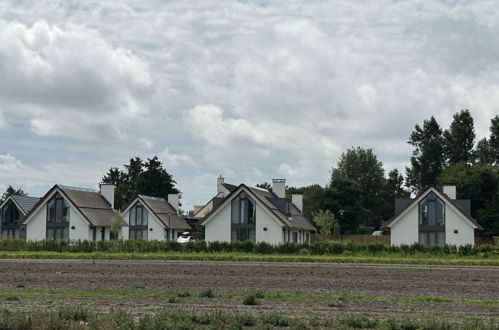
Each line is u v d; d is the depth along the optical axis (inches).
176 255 2405.3
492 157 5398.6
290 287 1374.3
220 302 1109.7
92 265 1971.0
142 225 3666.3
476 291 1331.2
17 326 840.3
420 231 3129.9
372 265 2010.3
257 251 2603.3
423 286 1413.6
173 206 4055.1
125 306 1055.0
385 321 903.1
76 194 3489.2
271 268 1868.8
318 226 4202.8
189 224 4200.3
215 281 1487.5
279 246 2598.4
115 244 2726.4
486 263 2113.7
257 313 979.9
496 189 4234.7
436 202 3127.5
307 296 1198.3
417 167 5393.7
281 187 3737.7
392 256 2452.0
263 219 3186.5
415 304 1109.7
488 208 4089.6
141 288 1338.6
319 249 2561.5
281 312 999.6
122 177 5629.9
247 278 1558.8
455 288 1380.4
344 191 4845.0
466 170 4345.5
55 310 995.9
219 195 4539.9
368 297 1190.3
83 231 3366.1
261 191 3400.6
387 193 6033.5
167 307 1044.5
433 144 5344.5
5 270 1780.3
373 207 5964.6
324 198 4906.5
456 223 3093.0
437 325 854.5
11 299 1134.4
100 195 3757.4
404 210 3142.2
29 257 2345.0
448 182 4313.5
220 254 2487.7
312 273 1707.7
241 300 1135.0
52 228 3405.5
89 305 1065.5
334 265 2004.2
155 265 1973.4
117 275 1630.2
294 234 3496.6
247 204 3211.1
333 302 1102.4
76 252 2677.2
